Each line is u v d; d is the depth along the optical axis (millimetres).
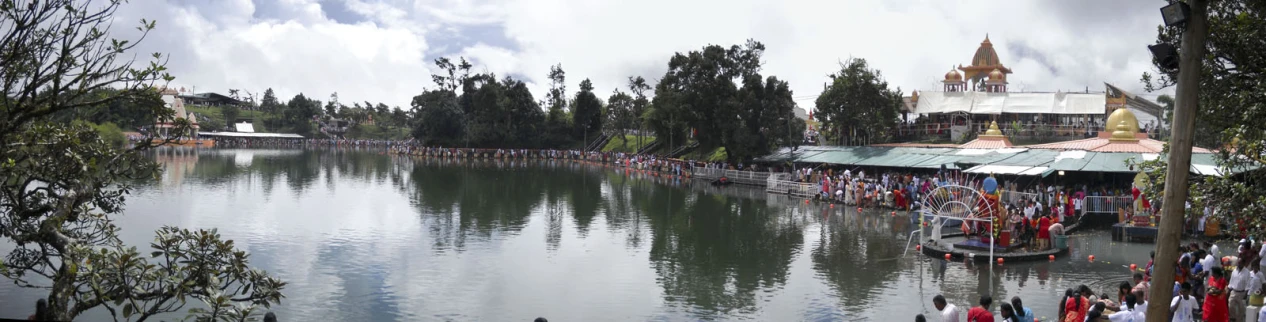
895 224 37094
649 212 43000
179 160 90438
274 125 189875
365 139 184750
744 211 43500
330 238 31438
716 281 23953
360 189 55656
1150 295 10227
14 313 18312
